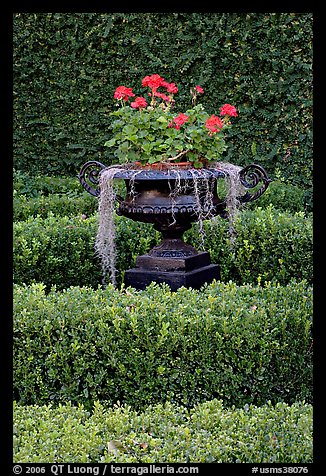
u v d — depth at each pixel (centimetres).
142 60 746
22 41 778
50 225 517
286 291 368
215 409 276
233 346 324
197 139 395
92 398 330
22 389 332
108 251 485
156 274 403
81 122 783
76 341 326
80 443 250
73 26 764
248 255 501
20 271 487
